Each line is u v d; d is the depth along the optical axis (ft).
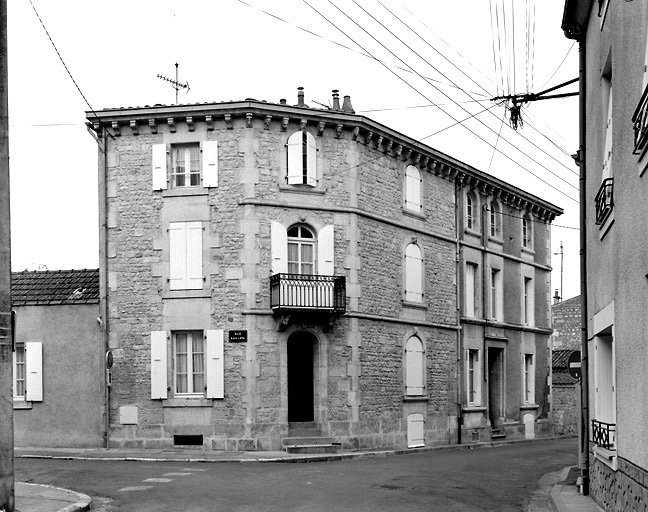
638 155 30.45
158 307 76.54
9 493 35.63
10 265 36.52
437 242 92.63
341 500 43.27
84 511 40.75
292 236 78.48
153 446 75.56
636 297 31.32
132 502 43.16
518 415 107.76
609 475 38.99
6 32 36.47
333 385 78.02
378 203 83.61
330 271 78.43
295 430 76.23
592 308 46.78
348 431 78.02
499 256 105.29
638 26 30.55
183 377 76.54
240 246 75.82
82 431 77.20
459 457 73.31
